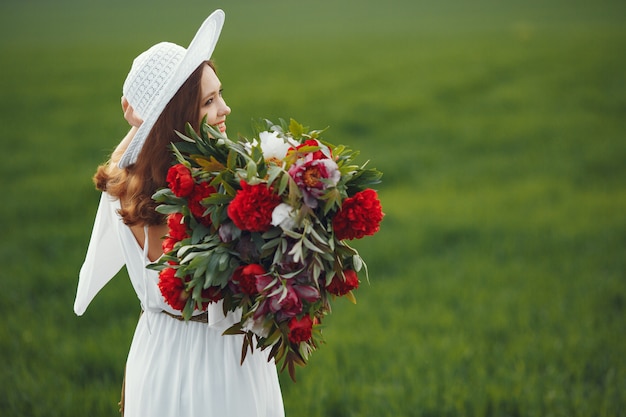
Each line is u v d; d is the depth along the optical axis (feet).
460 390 16.66
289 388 17.28
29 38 128.47
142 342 8.82
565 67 82.38
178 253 7.68
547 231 31.53
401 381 17.35
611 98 65.41
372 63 91.35
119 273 26.17
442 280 25.94
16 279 25.20
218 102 8.45
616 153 46.93
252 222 7.43
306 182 7.57
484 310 22.68
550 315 21.99
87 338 20.52
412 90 71.97
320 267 7.63
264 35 132.77
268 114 58.49
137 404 8.67
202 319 8.49
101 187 8.73
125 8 190.80
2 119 58.75
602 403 15.70
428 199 37.58
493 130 55.47
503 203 36.35
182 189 7.65
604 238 30.09
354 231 7.80
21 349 19.75
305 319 7.80
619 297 23.50
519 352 19.11
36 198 36.42
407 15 168.35
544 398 16.05
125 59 97.04
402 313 22.59
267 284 7.55
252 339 8.68
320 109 61.52
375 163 45.11
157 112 8.01
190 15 172.04
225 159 8.02
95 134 53.11
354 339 20.45
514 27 129.18
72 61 95.61
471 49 100.99
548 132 54.19
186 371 8.51
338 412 16.37
